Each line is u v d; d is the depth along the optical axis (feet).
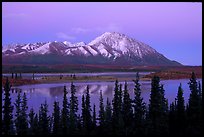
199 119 224.53
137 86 289.74
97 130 284.41
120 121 272.72
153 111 274.57
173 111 282.97
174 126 251.19
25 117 289.12
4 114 265.54
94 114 315.99
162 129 255.91
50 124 303.68
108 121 289.94
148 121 267.39
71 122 293.43
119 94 312.71
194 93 277.44
